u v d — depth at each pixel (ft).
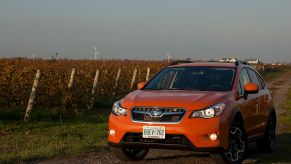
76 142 32.94
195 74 28.68
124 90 78.59
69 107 53.21
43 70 56.65
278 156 30.27
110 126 25.29
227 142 24.58
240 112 26.40
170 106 24.04
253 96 29.32
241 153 26.48
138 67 107.45
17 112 45.39
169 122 23.84
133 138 24.56
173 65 30.40
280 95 91.71
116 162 27.27
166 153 30.14
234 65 29.32
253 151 32.32
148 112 24.25
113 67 100.42
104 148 31.30
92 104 56.18
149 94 26.08
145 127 24.09
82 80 62.85
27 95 50.93
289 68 361.92
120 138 24.73
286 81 156.66
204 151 23.75
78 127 40.09
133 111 24.66
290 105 69.00
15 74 53.26
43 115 45.98
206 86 27.45
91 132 37.52
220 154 24.45
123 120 24.72
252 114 28.60
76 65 93.91
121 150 26.30
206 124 23.76
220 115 24.25
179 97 24.88
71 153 29.40
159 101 24.43
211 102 24.52
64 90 54.34
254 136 29.25
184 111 23.91
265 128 31.24
